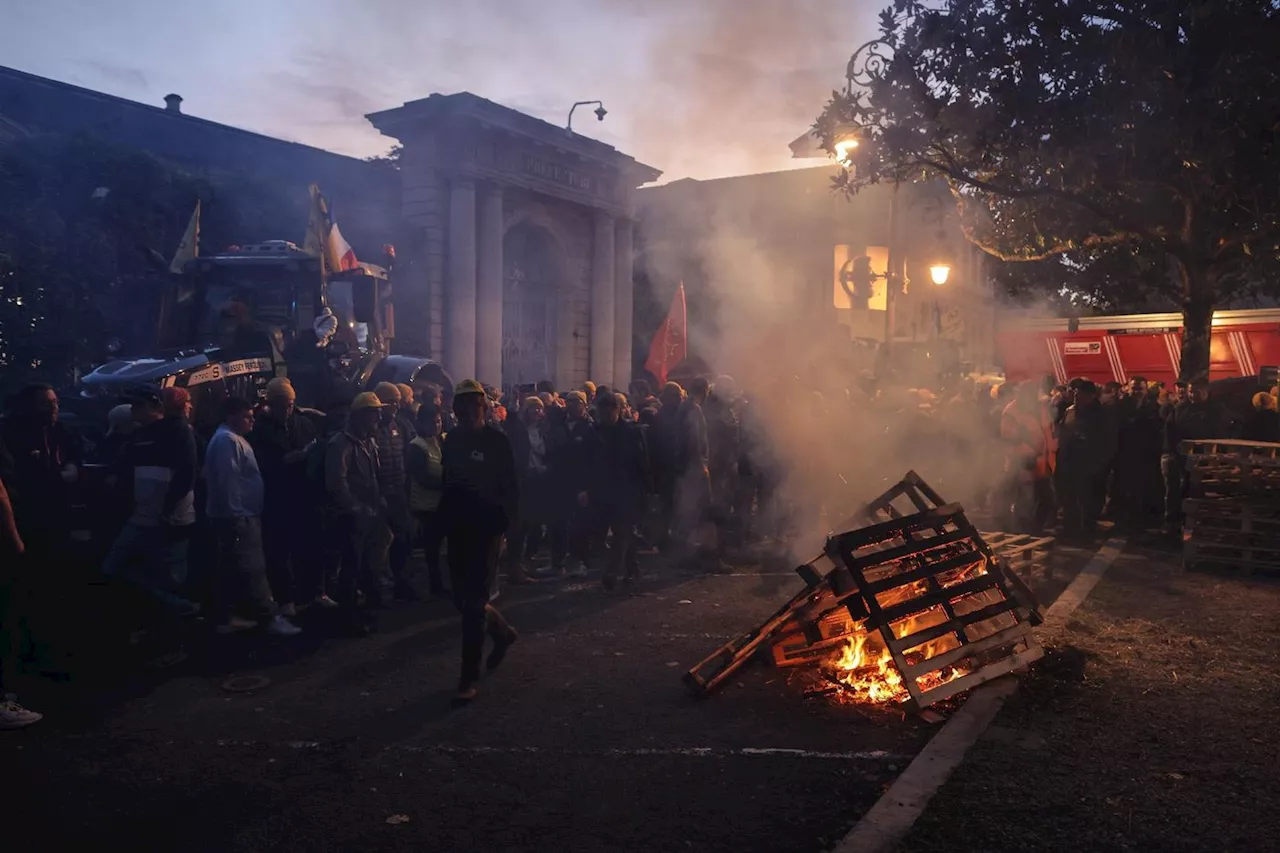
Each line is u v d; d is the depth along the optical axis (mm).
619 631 6883
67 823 3828
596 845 3588
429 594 8125
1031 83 11391
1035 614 5914
